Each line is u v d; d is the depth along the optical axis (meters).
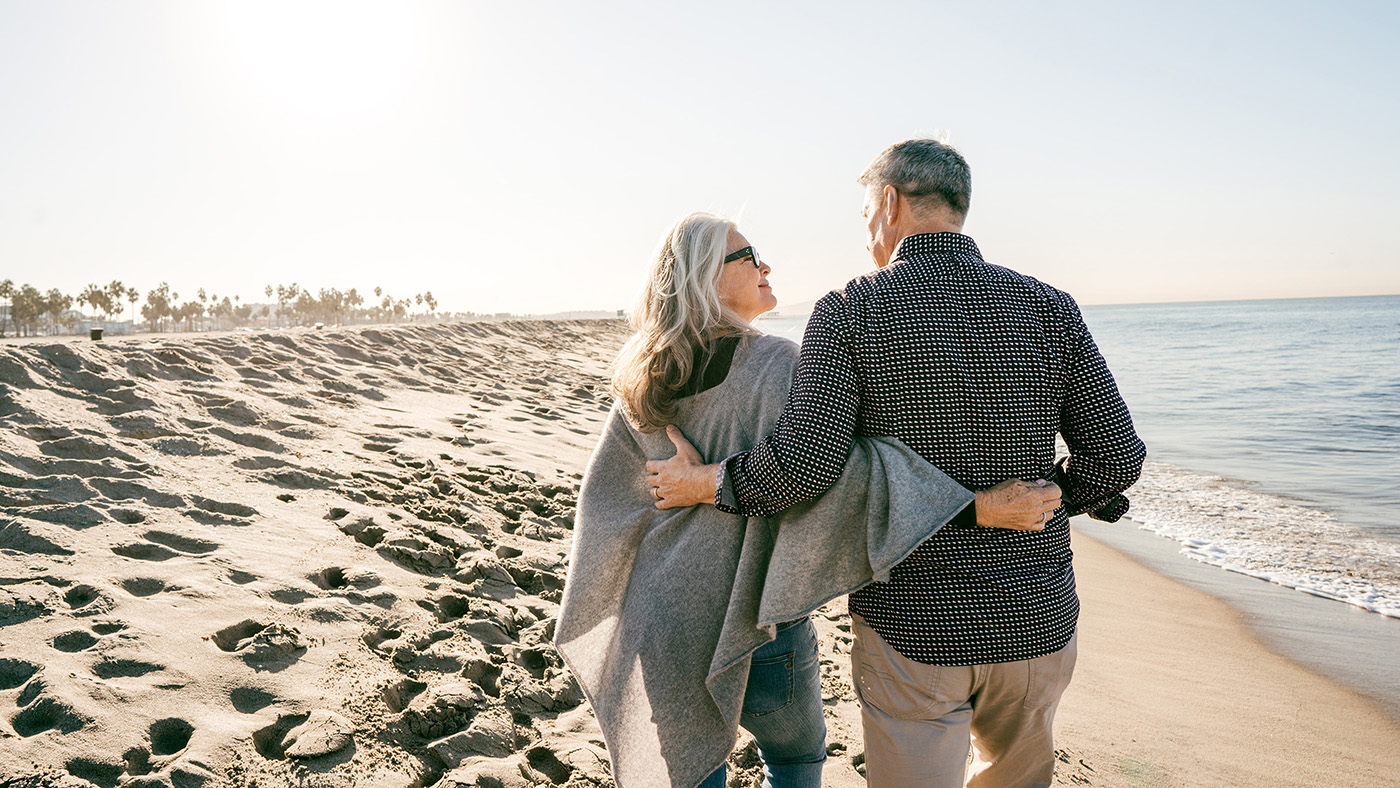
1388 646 4.91
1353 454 12.80
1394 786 3.19
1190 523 8.45
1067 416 1.64
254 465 4.62
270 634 2.71
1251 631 5.19
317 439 5.65
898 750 1.60
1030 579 1.52
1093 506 1.71
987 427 1.53
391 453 5.74
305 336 10.14
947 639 1.51
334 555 3.57
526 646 3.11
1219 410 18.77
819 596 1.55
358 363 9.82
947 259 1.62
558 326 36.22
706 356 1.72
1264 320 92.44
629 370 1.78
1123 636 5.07
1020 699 1.58
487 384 11.17
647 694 1.71
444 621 3.21
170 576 3.04
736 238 1.79
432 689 2.60
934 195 1.66
